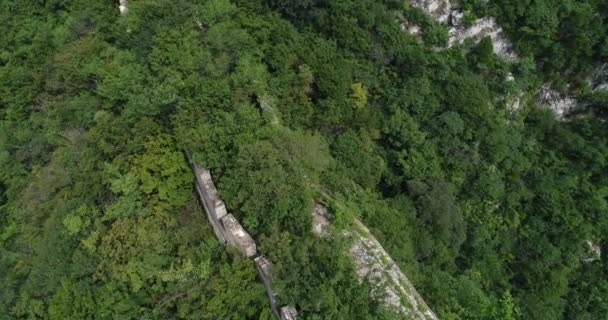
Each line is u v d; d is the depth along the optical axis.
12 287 28.58
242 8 32.22
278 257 21.89
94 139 27.95
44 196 29.59
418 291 27.33
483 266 35.59
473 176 36.53
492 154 36.56
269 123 26.42
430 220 31.98
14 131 35.94
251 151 23.55
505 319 31.38
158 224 24.47
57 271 25.67
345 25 33.81
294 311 20.62
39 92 36.53
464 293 29.42
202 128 25.33
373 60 35.38
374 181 32.91
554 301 35.66
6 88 36.88
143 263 23.08
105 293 23.30
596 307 36.53
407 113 35.62
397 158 34.66
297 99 31.56
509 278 36.28
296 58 32.34
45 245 26.56
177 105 26.81
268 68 31.69
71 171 29.34
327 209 25.53
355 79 34.44
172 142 25.97
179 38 29.31
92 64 31.92
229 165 24.47
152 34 30.83
